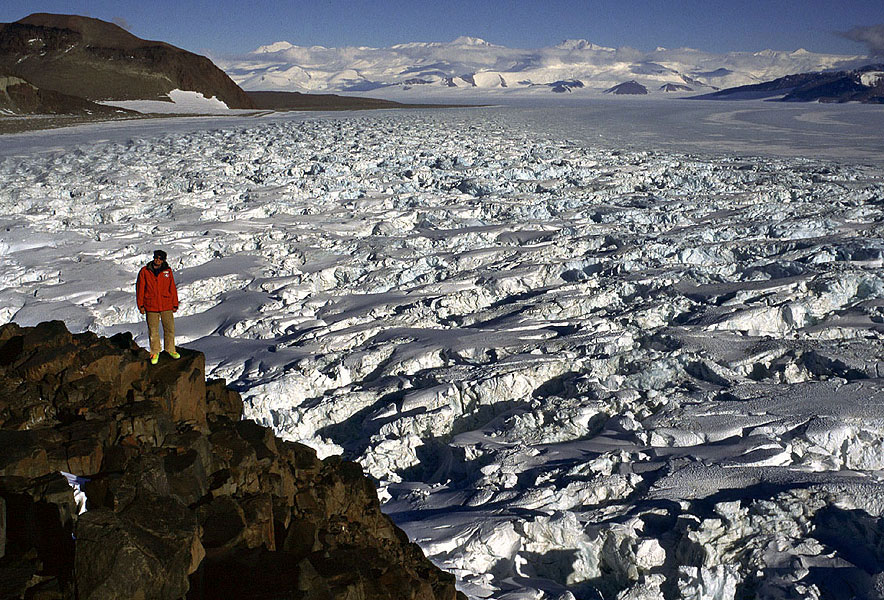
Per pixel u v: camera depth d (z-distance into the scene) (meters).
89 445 4.65
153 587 3.53
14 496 4.10
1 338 6.11
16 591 3.58
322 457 10.16
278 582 3.98
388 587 4.57
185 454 4.84
